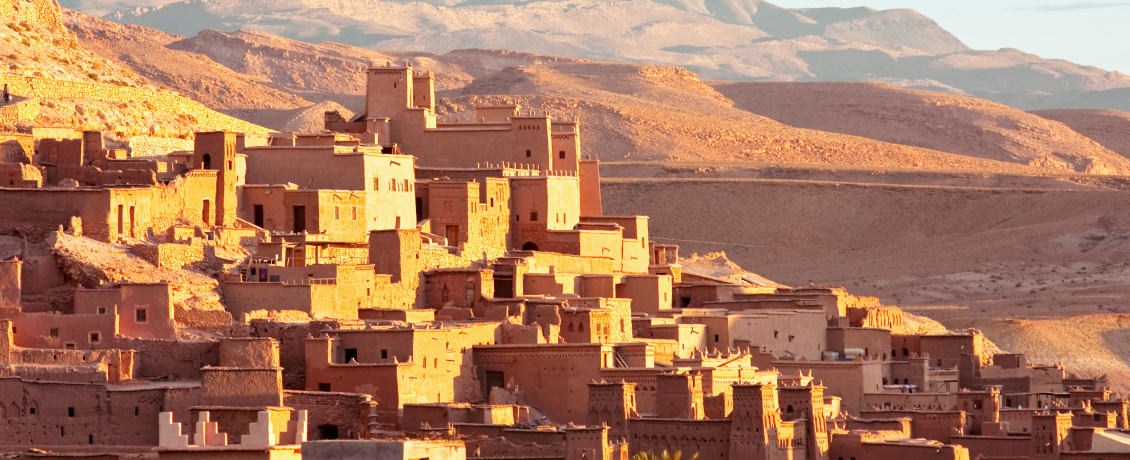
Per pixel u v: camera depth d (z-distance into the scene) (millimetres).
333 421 181375
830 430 199500
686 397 194500
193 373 186000
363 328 194000
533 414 199875
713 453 186750
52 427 171500
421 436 160500
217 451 138125
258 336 194375
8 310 188500
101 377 175625
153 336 189000
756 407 186375
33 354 179875
